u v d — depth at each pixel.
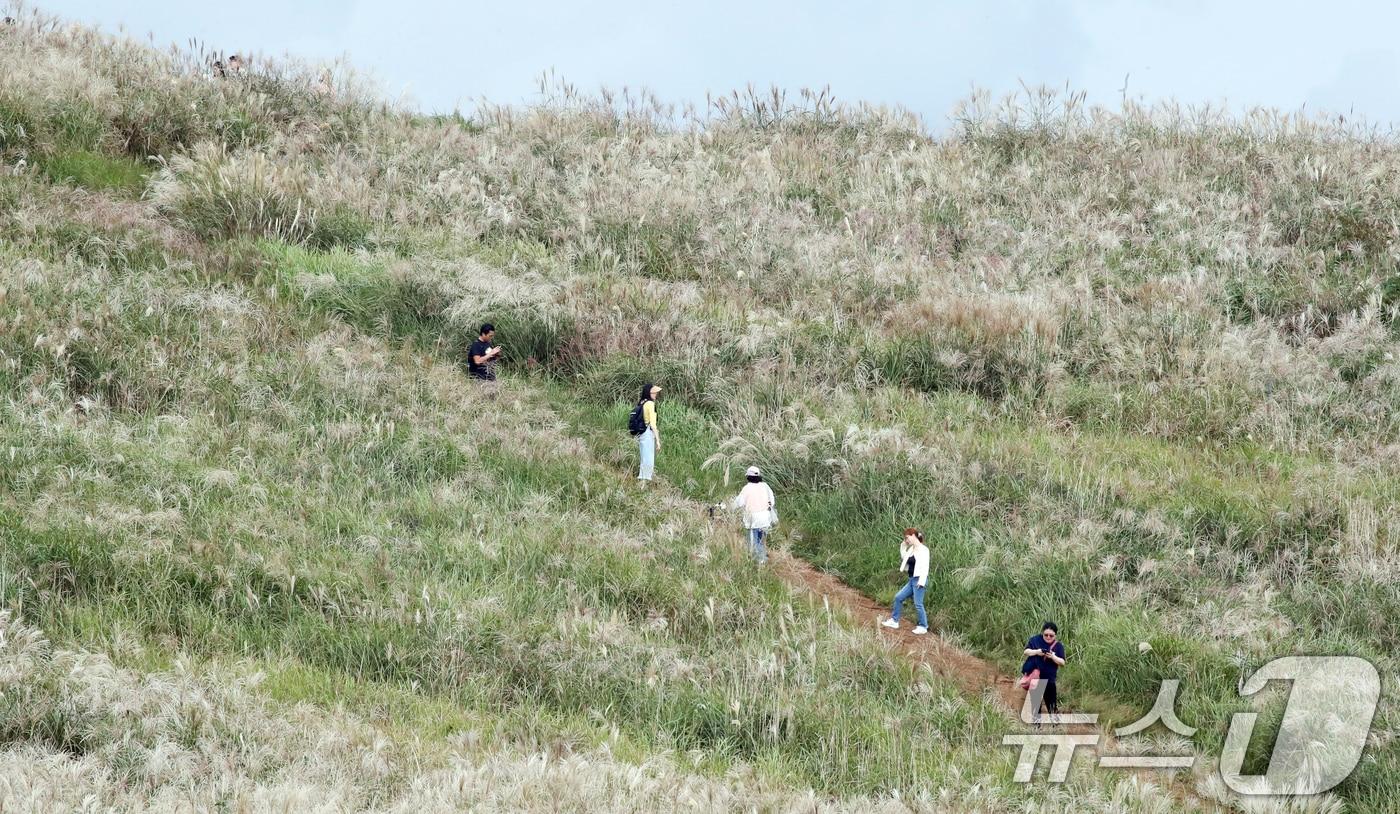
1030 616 54.44
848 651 48.69
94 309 66.88
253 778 30.22
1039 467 66.12
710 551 56.72
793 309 88.69
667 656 45.47
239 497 52.84
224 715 33.94
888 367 80.75
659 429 72.50
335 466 58.69
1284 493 63.44
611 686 43.31
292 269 82.81
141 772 30.06
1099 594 55.28
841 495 64.56
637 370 76.75
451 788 29.95
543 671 43.62
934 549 59.72
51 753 30.84
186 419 60.00
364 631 44.22
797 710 42.25
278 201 91.19
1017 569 56.88
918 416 73.69
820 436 68.38
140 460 53.84
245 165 93.06
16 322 62.66
